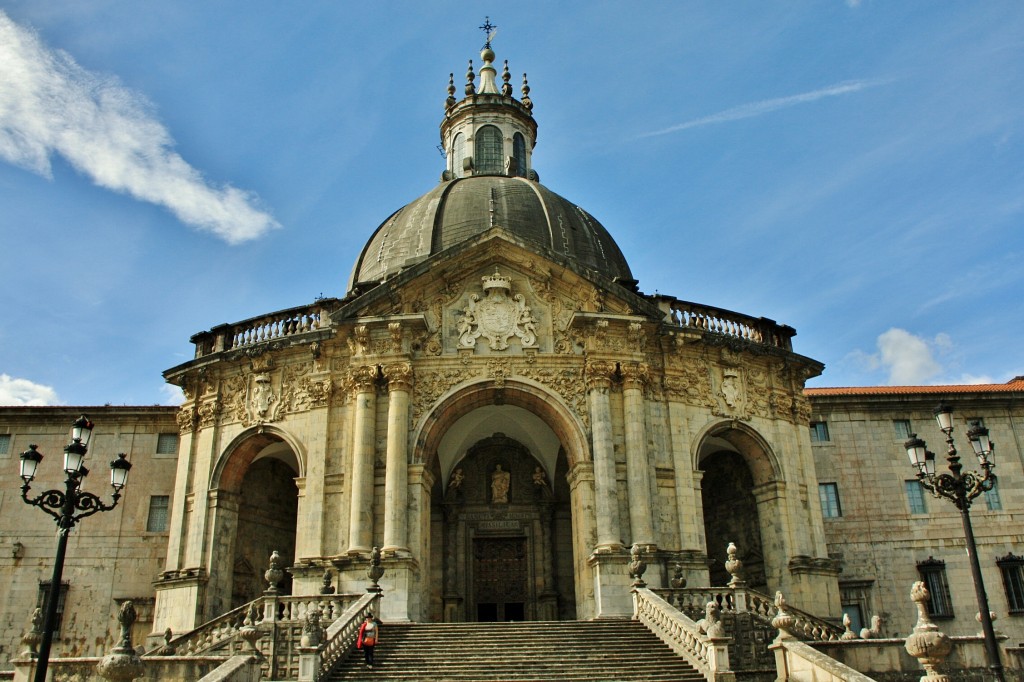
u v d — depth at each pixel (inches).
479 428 1396.4
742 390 1284.4
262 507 1331.2
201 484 1228.5
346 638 864.3
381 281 1375.5
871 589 1430.9
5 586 1379.2
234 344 1306.6
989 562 1460.4
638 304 1220.5
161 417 1476.4
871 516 1475.1
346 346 1224.8
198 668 783.7
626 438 1159.6
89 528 1409.9
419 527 1106.1
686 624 848.3
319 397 1205.1
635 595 991.6
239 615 986.7
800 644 790.5
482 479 1430.9
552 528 1398.9
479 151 1777.8
